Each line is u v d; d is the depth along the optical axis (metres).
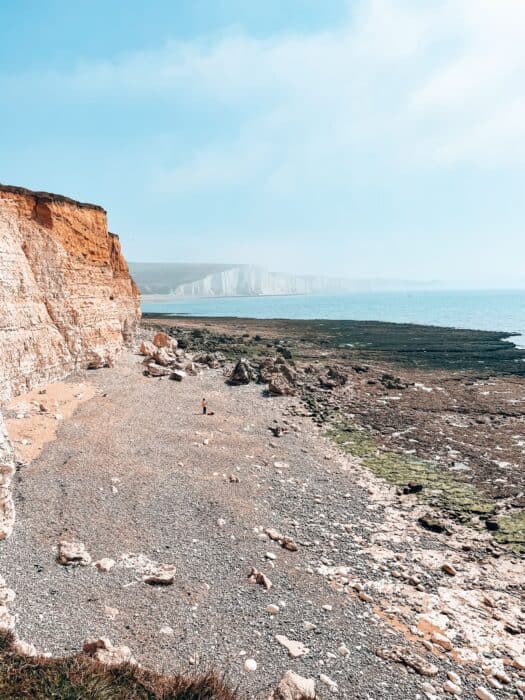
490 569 16.89
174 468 23.72
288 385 43.44
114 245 54.78
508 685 11.50
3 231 31.98
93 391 35.97
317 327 112.81
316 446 29.92
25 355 32.41
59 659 9.59
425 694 10.98
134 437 27.33
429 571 16.53
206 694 9.38
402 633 13.14
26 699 8.12
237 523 18.75
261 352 66.44
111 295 48.84
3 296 30.42
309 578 15.49
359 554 17.41
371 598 14.61
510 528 19.92
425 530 19.67
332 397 42.59
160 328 89.75
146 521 18.11
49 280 36.97
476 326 124.56
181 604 13.40
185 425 31.12
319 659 11.79
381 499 22.58
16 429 25.61
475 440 31.56
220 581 14.78
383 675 11.47
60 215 39.34
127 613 12.72
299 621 13.21
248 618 13.11
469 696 11.03
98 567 14.69
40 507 18.19
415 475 25.62
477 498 22.84
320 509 21.05
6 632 10.38
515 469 26.52
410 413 37.91
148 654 11.22
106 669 9.55
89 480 20.95
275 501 21.45
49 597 13.02
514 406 39.94
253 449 28.11
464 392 45.28
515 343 83.94
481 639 13.10
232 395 40.88
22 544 15.62
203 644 11.84
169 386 41.25
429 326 115.62
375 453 29.02
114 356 46.66
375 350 74.00
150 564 15.19
